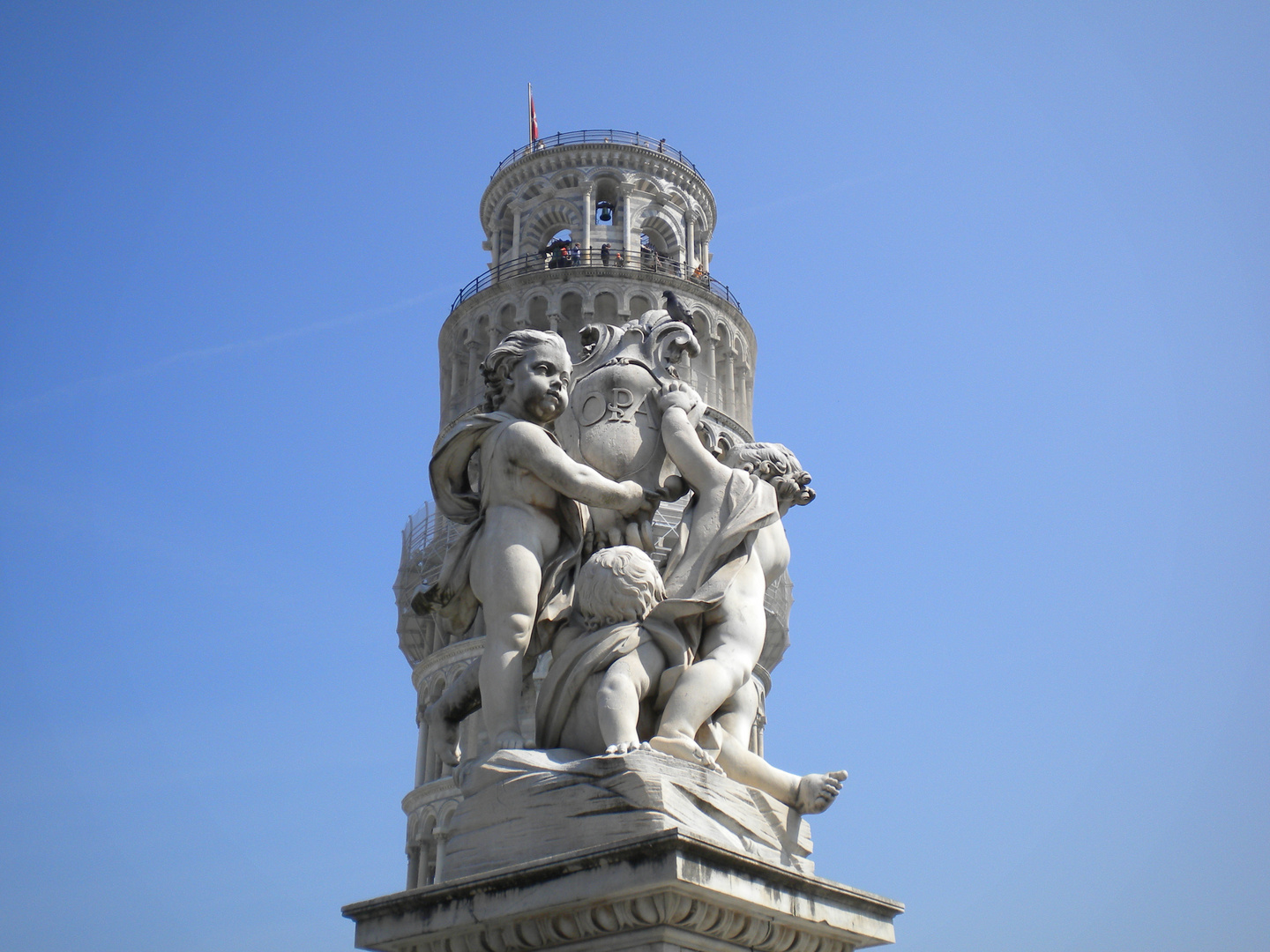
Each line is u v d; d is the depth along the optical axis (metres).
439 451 6.54
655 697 6.03
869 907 5.85
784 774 6.05
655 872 4.95
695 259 68.50
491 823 5.70
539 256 64.69
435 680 54.78
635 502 6.49
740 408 63.47
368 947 5.75
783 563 6.69
